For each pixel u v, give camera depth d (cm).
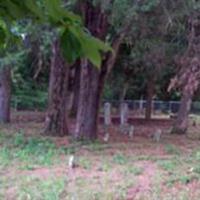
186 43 1245
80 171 1129
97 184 1012
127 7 1048
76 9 1188
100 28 1423
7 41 195
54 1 163
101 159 1271
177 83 1174
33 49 1756
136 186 995
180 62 1198
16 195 946
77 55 171
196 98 2948
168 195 952
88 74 1630
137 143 1620
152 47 1309
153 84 2667
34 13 168
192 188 993
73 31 168
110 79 2558
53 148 1434
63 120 1748
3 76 2253
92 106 1645
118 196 943
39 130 1897
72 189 977
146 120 2786
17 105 2934
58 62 1722
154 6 1049
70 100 2428
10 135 1736
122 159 1275
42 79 2736
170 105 3391
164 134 2017
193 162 1236
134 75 2469
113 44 1381
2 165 1177
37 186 995
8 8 168
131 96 3412
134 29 1136
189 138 1891
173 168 1149
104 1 1091
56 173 1107
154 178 1051
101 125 2247
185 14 1084
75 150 1407
